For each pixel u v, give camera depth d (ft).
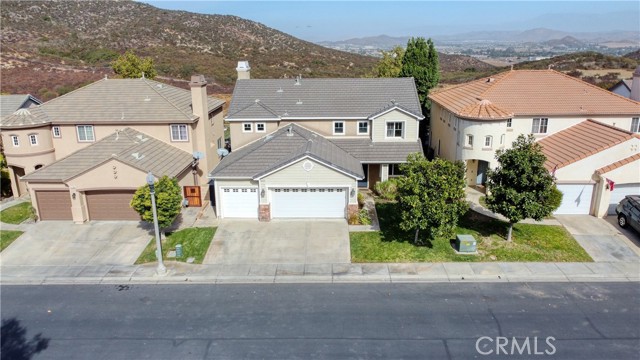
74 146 98.37
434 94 126.52
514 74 111.96
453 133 102.27
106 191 85.40
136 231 82.07
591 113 99.55
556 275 66.28
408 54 139.44
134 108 99.35
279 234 79.46
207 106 104.58
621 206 80.59
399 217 84.74
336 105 102.94
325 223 83.51
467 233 78.69
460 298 60.90
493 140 93.09
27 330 55.47
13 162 94.48
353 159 93.66
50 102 100.94
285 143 90.17
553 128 101.04
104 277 67.51
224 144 121.49
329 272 67.87
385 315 57.41
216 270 68.90
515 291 62.54
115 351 51.49
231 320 56.85
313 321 56.34
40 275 68.28
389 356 49.98
